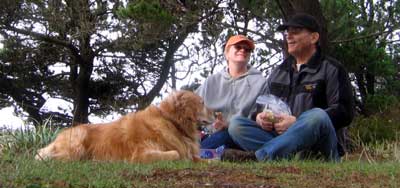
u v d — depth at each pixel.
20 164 5.37
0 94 22.48
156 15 12.58
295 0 12.74
